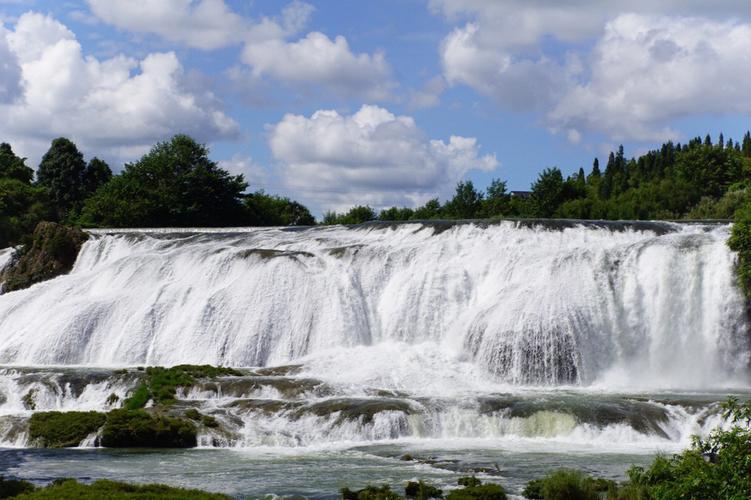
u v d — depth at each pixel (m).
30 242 95.44
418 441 45.50
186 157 138.62
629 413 46.31
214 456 42.28
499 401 48.94
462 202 153.88
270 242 83.44
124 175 140.25
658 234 72.75
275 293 69.44
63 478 37.31
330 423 46.53
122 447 44.84
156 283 75.81
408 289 69.75
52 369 61.38
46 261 92.25
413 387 56.47
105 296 74.00
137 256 79.69
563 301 63.84
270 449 44.03
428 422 46.81
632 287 65.19
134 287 76.19
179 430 45.06
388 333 68.69
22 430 46.00
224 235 89.44
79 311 71.50
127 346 69.00
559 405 47.69
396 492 34.91
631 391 56.78
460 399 49.50
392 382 56.50
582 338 62.88
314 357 62.81
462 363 62.84
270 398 51.31
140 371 57.22
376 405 47.47
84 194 174.38
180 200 135.38
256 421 47.53
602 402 48.66
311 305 68.62
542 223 74.69
